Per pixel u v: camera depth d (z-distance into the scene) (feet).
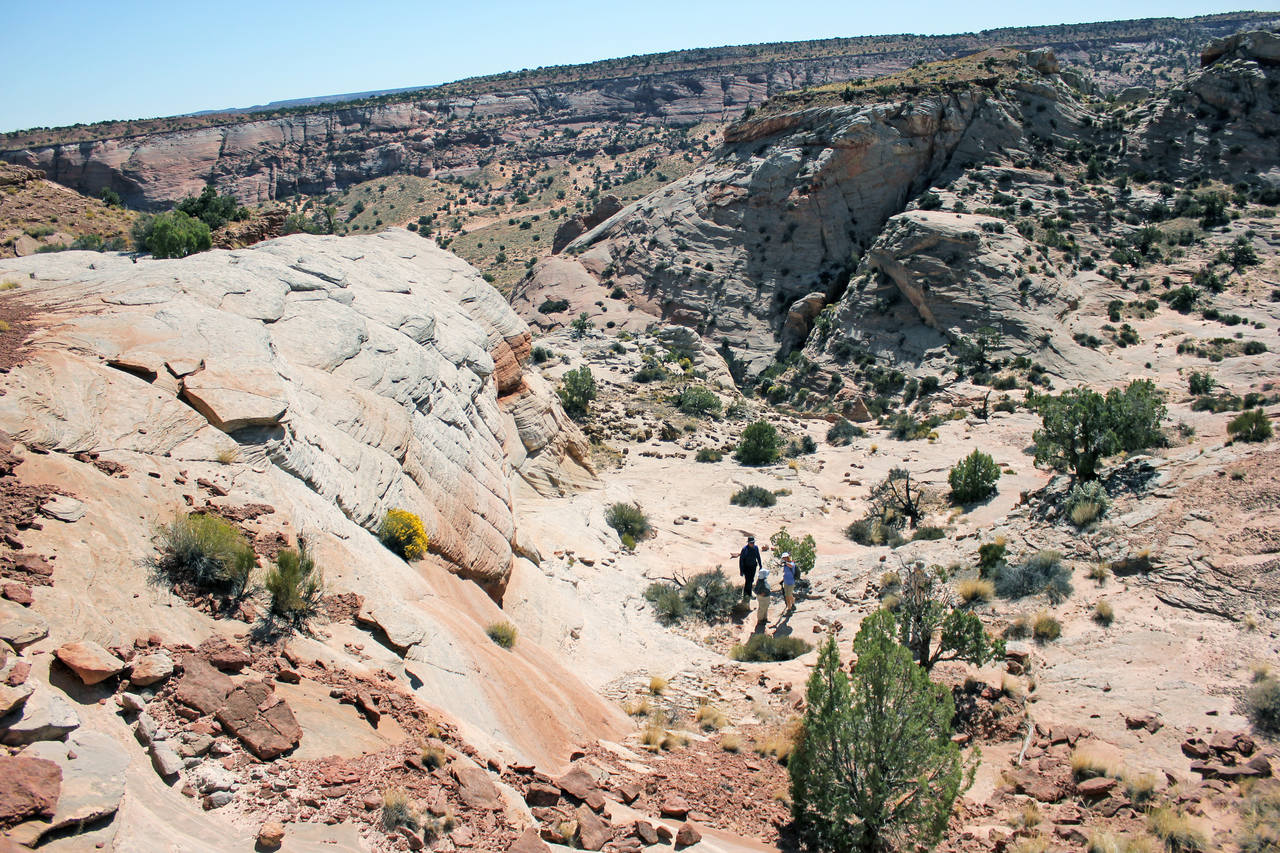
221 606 29.89
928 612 47.39
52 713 20.85
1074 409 74.90
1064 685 44.04
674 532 99.66
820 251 315.37
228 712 24.77
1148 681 42.19
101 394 35.58
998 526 73.20
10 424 31.40
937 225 248.73
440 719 30.83
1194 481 59.62
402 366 60.03
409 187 655.76
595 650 61.57
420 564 47.75
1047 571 56.70
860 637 34.63
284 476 39.63
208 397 38.91
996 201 287.69
